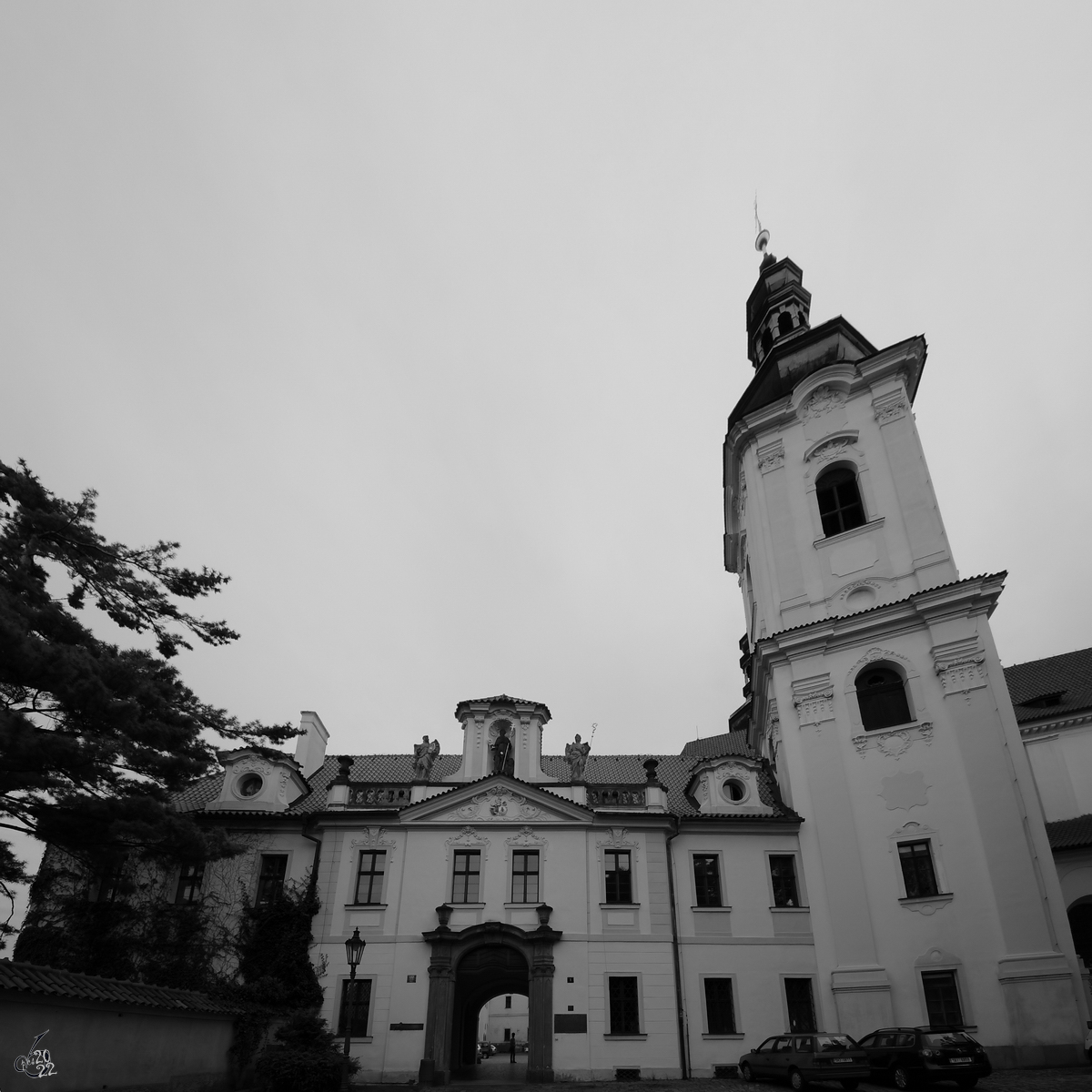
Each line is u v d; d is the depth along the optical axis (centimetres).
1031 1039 2495
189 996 2323
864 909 2912
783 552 3716
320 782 3734
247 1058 2442
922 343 3703
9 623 1728
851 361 3834
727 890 3066
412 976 2873
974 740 2920
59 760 1797
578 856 3095
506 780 3209
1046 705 4156
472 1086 2633
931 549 3309
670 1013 2848
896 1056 2088
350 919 2967
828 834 3089
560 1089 2470
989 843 2775
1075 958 2542
